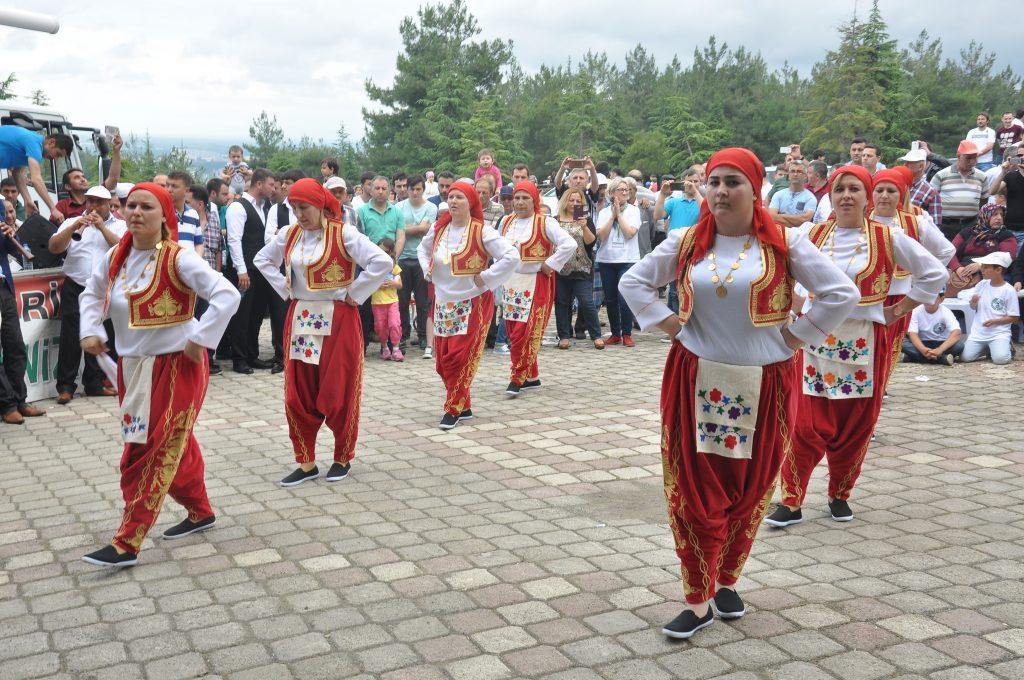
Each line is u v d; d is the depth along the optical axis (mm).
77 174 9102
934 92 67188
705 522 3715
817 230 5383
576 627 3850
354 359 5949
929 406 7988
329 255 5789
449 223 7484
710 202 3615
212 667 3557
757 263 3623
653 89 85500
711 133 58062
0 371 7793
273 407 8391
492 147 47656
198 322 4496
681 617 3750
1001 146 16391
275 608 4078
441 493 5750
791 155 11133
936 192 10312
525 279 8555
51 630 3904
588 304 11344
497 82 54781
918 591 4180
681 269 3768
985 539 4855
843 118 48844
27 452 6898
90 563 4488
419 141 49500
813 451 4984
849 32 50438
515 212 8633
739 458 3711
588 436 7141
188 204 9844
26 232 9047
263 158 66312
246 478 6117
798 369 4195
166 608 4102
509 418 7773
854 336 4992
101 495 5812
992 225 10547
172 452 4609
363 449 6836
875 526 5090
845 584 4273
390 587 4289
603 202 12508
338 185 10789
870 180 5230
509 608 4039
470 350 7398
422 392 8969
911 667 3469
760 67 86625
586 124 58500
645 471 6191
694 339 3771
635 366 10180
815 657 3566
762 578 4367
